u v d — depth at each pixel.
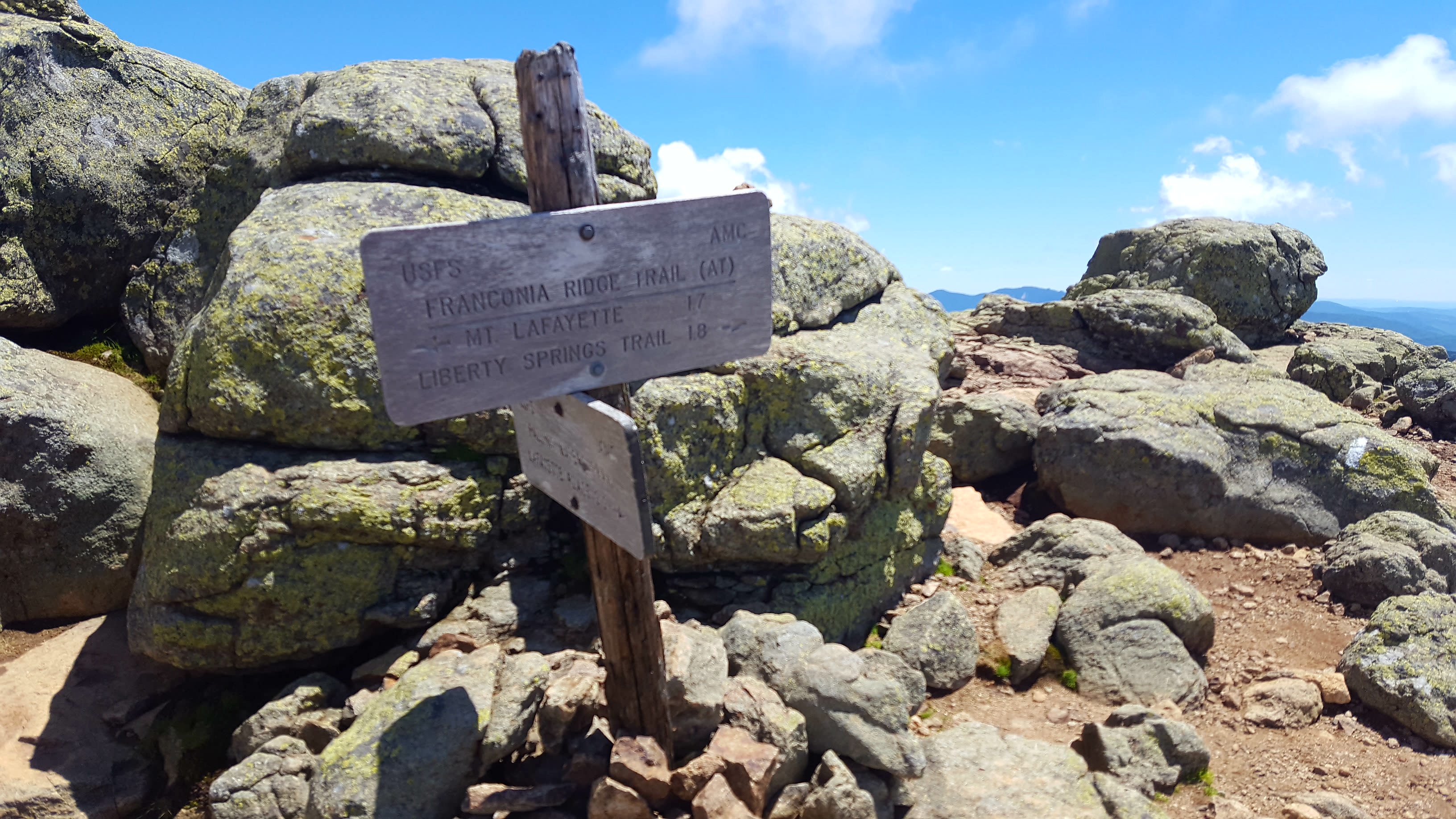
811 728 1.65
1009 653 2.08
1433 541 2.38
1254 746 1.87
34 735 1.79
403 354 1.18
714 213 1.36
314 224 1.98
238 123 2.73
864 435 2.29
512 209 2.18
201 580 1.77
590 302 1.30
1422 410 3.59
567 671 1.74
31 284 2.40
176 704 1.89
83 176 2.45
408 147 2.16
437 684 1.62
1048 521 2.52
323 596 1.81
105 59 2.58
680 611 2.09
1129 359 4.08
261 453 1.87
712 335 1.41
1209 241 4.87
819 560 2.14
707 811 1.43
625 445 1.19
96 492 2.08
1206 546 2.68
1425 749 1.86
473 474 1.94
